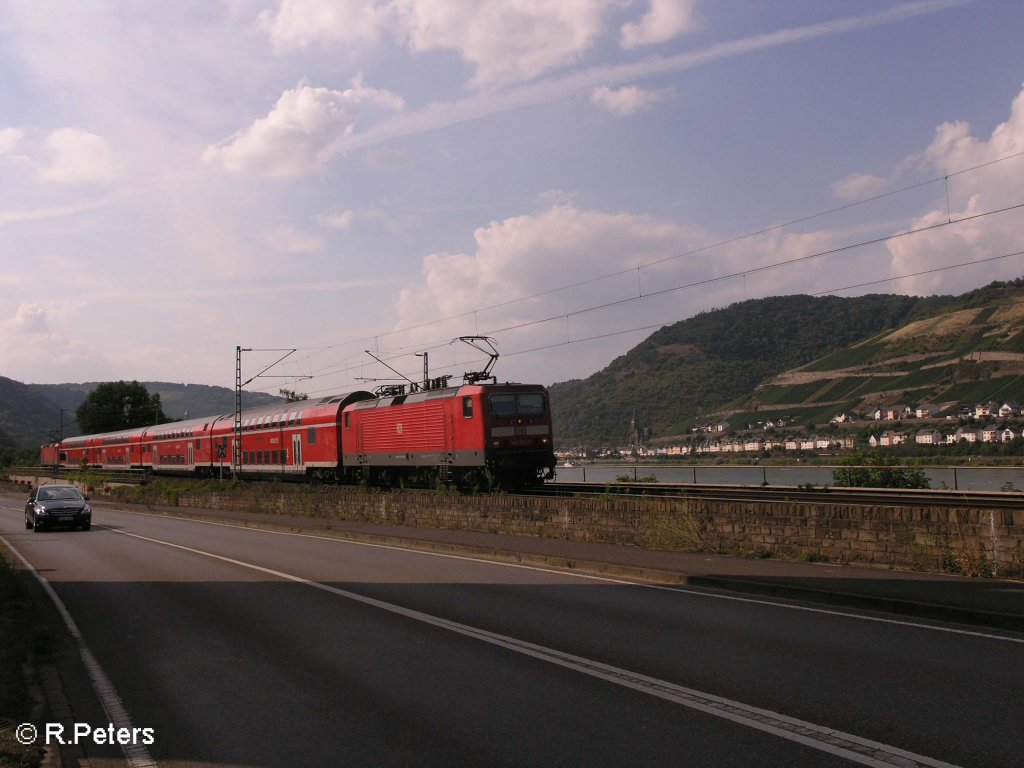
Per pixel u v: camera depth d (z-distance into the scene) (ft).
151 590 46.09
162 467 196.34
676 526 55.77
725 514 53.62
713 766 17.66
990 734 19.25
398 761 18.53
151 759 19.34
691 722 20.53
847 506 47.42
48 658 30.01
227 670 27.30
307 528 86.63
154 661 29.01
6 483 297.53
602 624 33.04
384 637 31.42
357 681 25.26
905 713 20.89
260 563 57.52
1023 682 23.66
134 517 124.26
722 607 36.70
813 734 19.47
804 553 48.85
